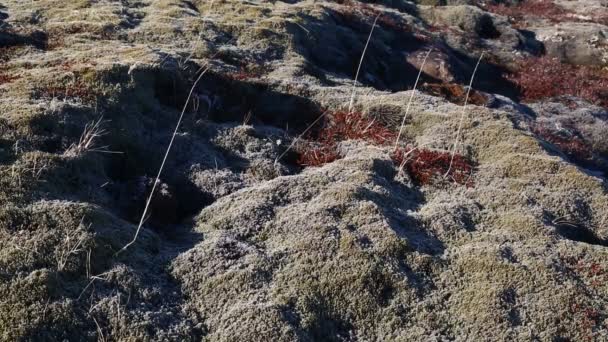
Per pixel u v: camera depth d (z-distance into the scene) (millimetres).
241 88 13414
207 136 11414
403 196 9992
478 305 7445
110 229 7840
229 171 10383
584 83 24375
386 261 7938
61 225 7578
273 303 7152
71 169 8766
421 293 7652
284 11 20594
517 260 8219
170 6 18781
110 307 6793
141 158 10234
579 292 7750
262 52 16750
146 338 6570
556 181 10594
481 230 9094
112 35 15406
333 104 13445
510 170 10914
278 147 11562
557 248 8633
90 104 10398
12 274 6820
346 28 22172
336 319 7297
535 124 16500
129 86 11352
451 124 12367
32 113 9406
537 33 31141
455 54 25641
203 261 7793
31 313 6445
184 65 13172
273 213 8938
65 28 15375
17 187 7957
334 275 7656
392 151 11305
